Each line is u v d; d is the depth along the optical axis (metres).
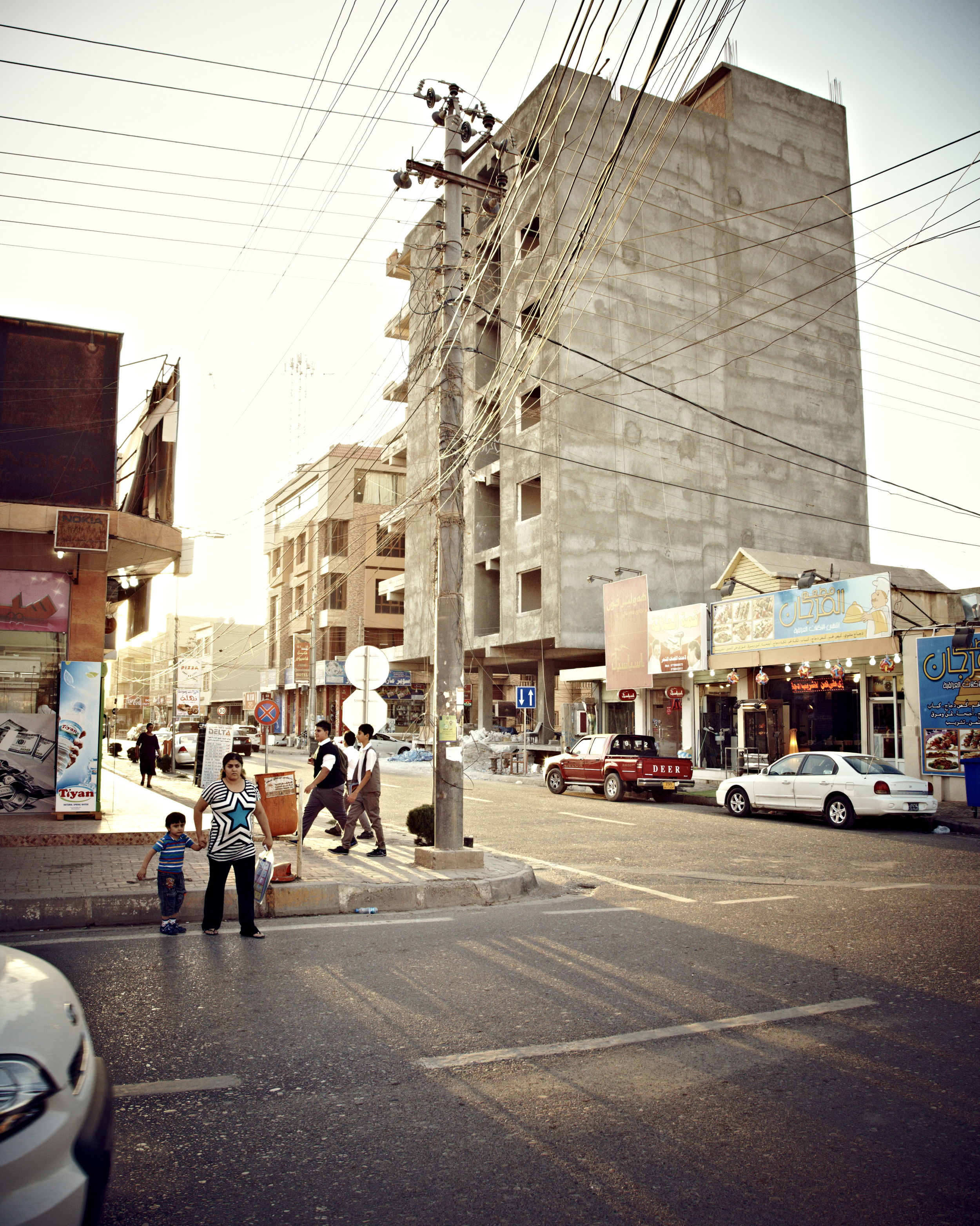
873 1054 4.96
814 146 41.50
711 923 8.28
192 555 15.57
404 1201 3.39
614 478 34.56
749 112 39.72
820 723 23.56
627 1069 4.73
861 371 42.06
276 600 75.06
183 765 34.06
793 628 23.41
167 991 6.03
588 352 34.31
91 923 8.18
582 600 33.56
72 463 14.27
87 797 13.95
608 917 8.59
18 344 14.17
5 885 8.90
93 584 14.37
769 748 24.77
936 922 8.24
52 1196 2.45
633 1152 3.80
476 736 37.88
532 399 36.88
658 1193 3.46
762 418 38.72
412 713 57.66
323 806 12.03
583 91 10.38
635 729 30.72
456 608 11.39
